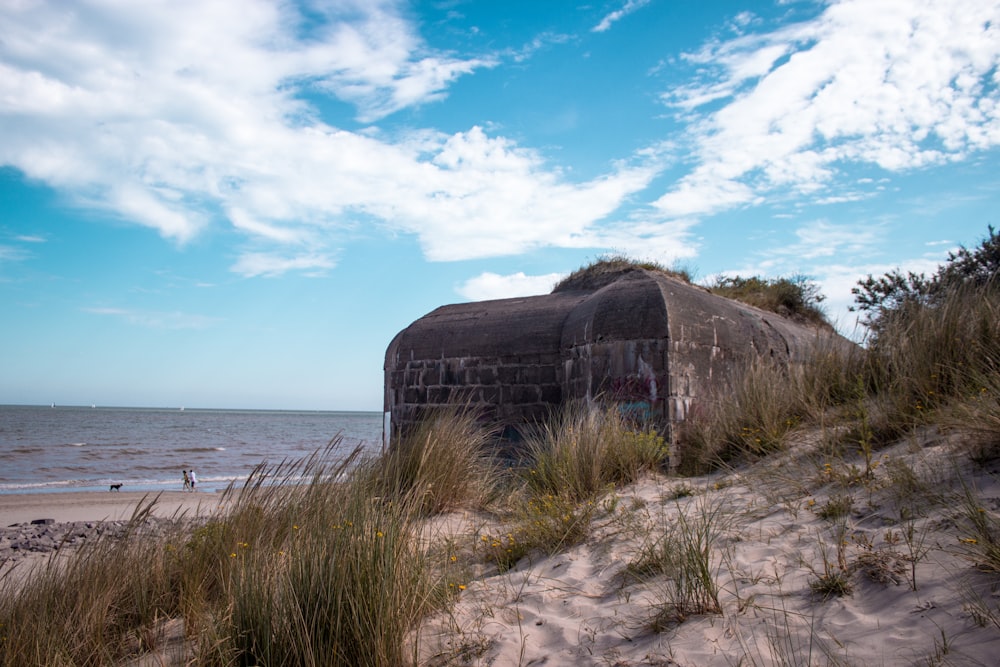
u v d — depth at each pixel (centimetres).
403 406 1147
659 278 920
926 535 373
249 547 486
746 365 867
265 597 381
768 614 341
